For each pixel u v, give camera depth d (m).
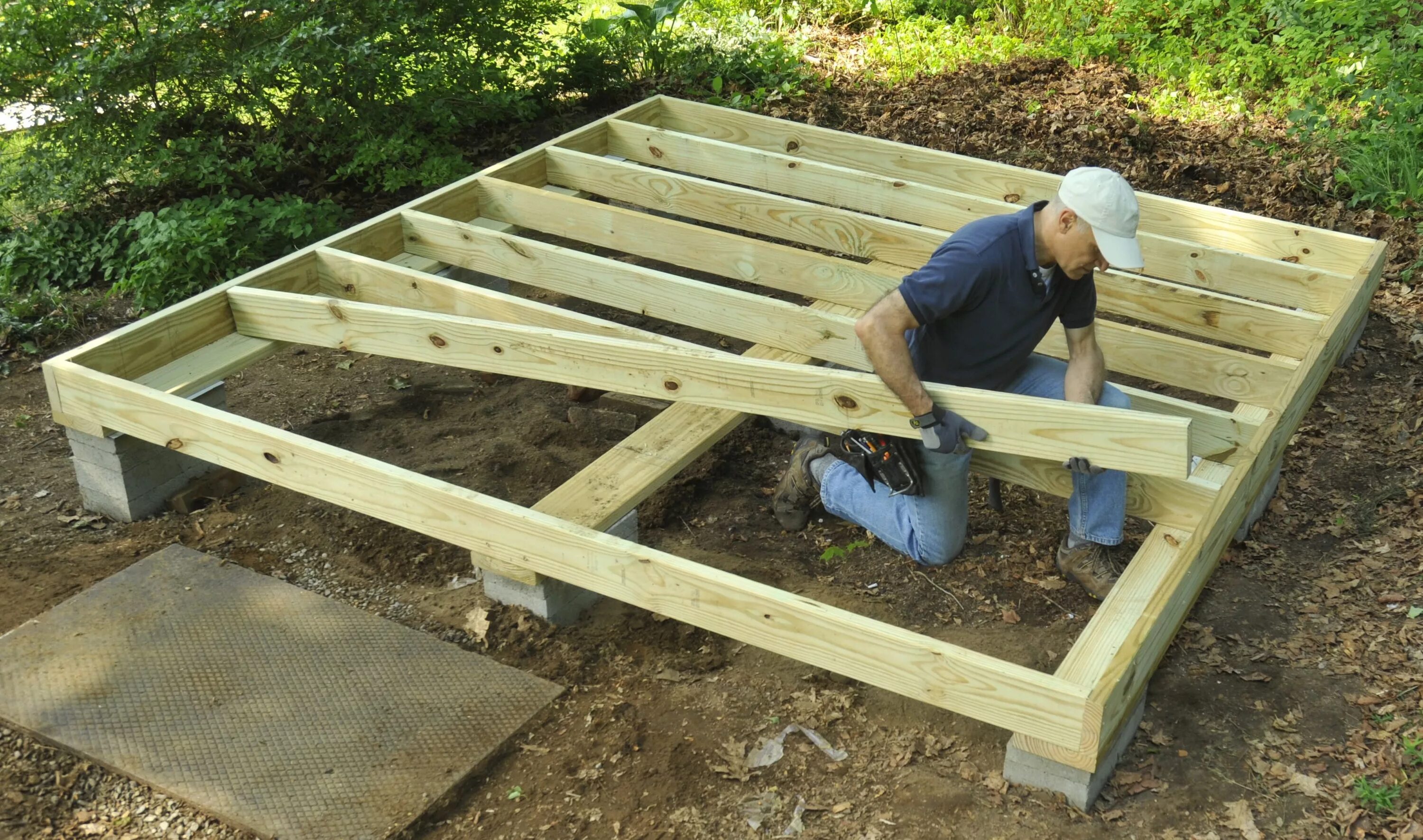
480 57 7.18
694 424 4.05
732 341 5.56
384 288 4.61
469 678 3.39
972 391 3.08
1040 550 3.96
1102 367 3.46
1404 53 7.84
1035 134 7.27
